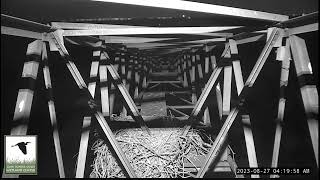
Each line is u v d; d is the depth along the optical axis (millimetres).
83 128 2777
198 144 3445
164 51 6016
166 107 4855
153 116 4340
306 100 2000
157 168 3072
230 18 2988
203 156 3312
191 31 2744
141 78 6477
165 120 4164
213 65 4422
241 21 2930
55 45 2539
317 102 1973
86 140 2750
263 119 3908
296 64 2145
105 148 3205
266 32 2660
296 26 2201
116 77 3619
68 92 4266
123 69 5105
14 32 2096
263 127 3898
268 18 2354
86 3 2613
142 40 3605
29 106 2205
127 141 3326
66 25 2721
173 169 3084
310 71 2086
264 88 3891
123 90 3633
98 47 3328
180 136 3494
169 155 3178
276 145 2344
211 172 3086
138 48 5098
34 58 2293
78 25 2758
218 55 4926
